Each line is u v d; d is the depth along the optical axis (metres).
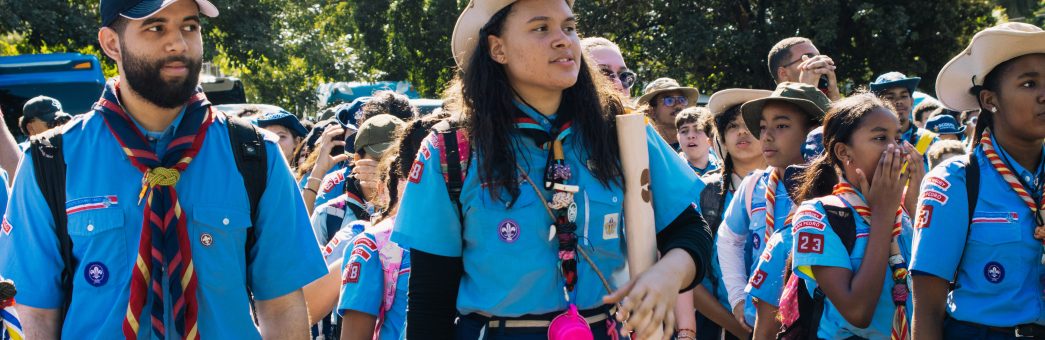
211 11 2.95
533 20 2.66
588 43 5.25
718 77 23.17
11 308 2.69
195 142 2.90
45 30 20.58
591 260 2.70
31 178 2.86
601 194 2.70
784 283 4.01
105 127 2.90
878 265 3.65
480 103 2.70
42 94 15.23
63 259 2.86
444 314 2.75
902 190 3.73
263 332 3.08
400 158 3.14
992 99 3.47
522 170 2.68
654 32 23.42
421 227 2.72
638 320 2.50
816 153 4.22
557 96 2.74
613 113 2.82
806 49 6.63
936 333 3.42
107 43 2.92
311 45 24.77
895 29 21.30
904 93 6.33
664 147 2.85
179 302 2.79
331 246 4.40
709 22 22.23
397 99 5.78
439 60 26.70
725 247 4.74
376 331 3.81
